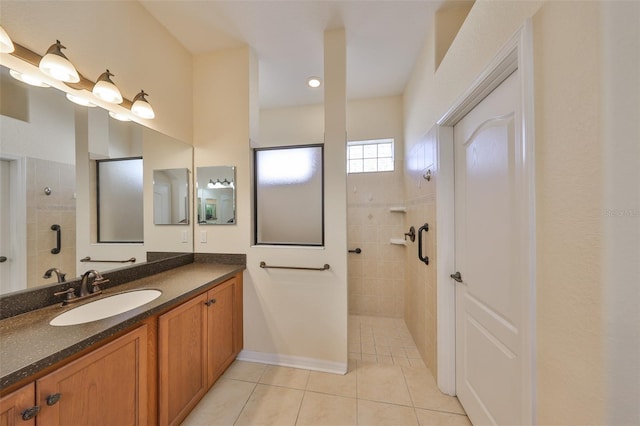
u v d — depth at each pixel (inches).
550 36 28.9
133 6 62.7
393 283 113.0
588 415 24.6
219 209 80.3
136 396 42.6
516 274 39.7
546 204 29.9
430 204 71.6
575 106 25.6
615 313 22.5
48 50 42.2
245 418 56.4
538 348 31.5
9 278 41.5
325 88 72.8
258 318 78.2
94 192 55.5
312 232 78.9
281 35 74.1
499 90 43.6
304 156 79.7
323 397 62.9
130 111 62.6
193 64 82.6
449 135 63.0
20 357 29.5
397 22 69.2
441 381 64.6
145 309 43.9
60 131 49.1
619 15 21.8
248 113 78.6
